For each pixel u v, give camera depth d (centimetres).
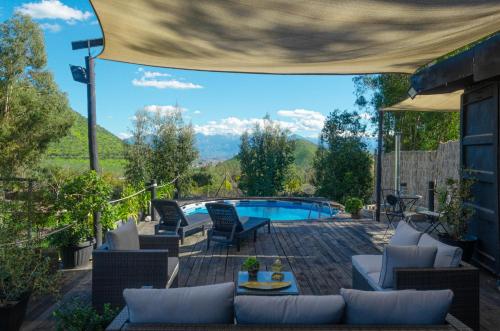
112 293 397
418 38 415
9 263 369
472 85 597
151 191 976
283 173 1747
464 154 630
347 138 1661
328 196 1595
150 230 835
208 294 228
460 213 581
